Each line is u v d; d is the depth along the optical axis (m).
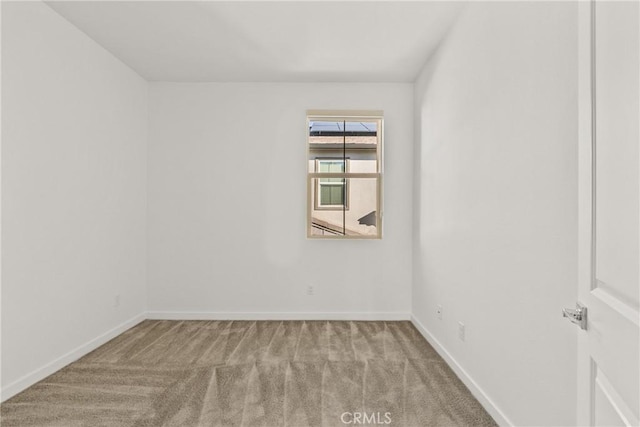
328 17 2.59
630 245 0.78
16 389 2.22
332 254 3.88
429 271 3.20
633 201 0.77
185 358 2.79
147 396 2.21
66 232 2.67
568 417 1.40
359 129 3.84
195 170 3.86
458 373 2.47
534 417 1.61
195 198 3.87
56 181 2.57
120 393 2.24
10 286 2.20
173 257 3.87
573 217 1.36
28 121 2.32
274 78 3.76
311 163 3.83
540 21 1.57
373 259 3.87
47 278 2.48
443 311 2.81
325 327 3.60
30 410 2.05
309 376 2.48
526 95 1.67
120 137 3.38
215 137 3.87
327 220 3.83
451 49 2.66
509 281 1.82
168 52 3.19
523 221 1.70
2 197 2.14
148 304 3.87
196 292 3.87
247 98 3.87
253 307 3.88
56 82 2.56
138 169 3.70
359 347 3.04
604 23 0.89
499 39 1.92
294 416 2.00
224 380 2.42
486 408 2.05
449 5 2.41
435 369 2.59
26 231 2.31
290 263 3.88
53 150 2.54
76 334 2.79
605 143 0.90
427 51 3.11
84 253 2.88
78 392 2.25
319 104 3.87
